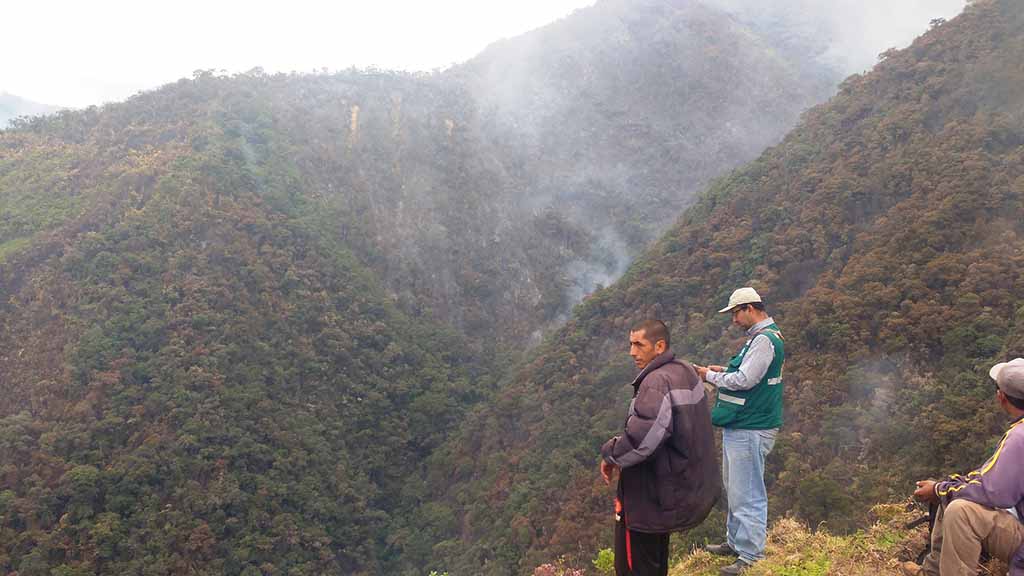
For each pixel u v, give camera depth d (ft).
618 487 11.44
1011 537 10.99
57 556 90.79
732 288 120.57
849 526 44.86
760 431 15.80
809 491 62.90
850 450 73.61
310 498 121.90
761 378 15.21
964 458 62.08
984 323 73.36
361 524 130.52
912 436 69.00
